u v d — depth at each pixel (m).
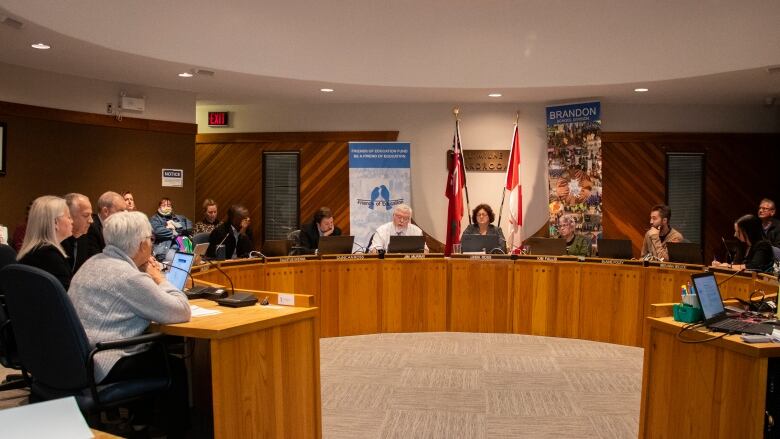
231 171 10.09
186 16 6.59
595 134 8.70
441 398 4.84
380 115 9.62
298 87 8.19
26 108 6.96
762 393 2.90
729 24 6.72
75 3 5.57
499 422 4.34
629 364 5.84
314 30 7.48
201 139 10.12
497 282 7.01
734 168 9.23
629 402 4.78
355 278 6.86
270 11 7.14
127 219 3.15
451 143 9.53
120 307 2.99
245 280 6.14
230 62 7.10
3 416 1.55
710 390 3.17
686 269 6.23
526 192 9.41
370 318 6.93
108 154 7.79
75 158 7.47
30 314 2.80
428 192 9.58
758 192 9.23
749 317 3.56
